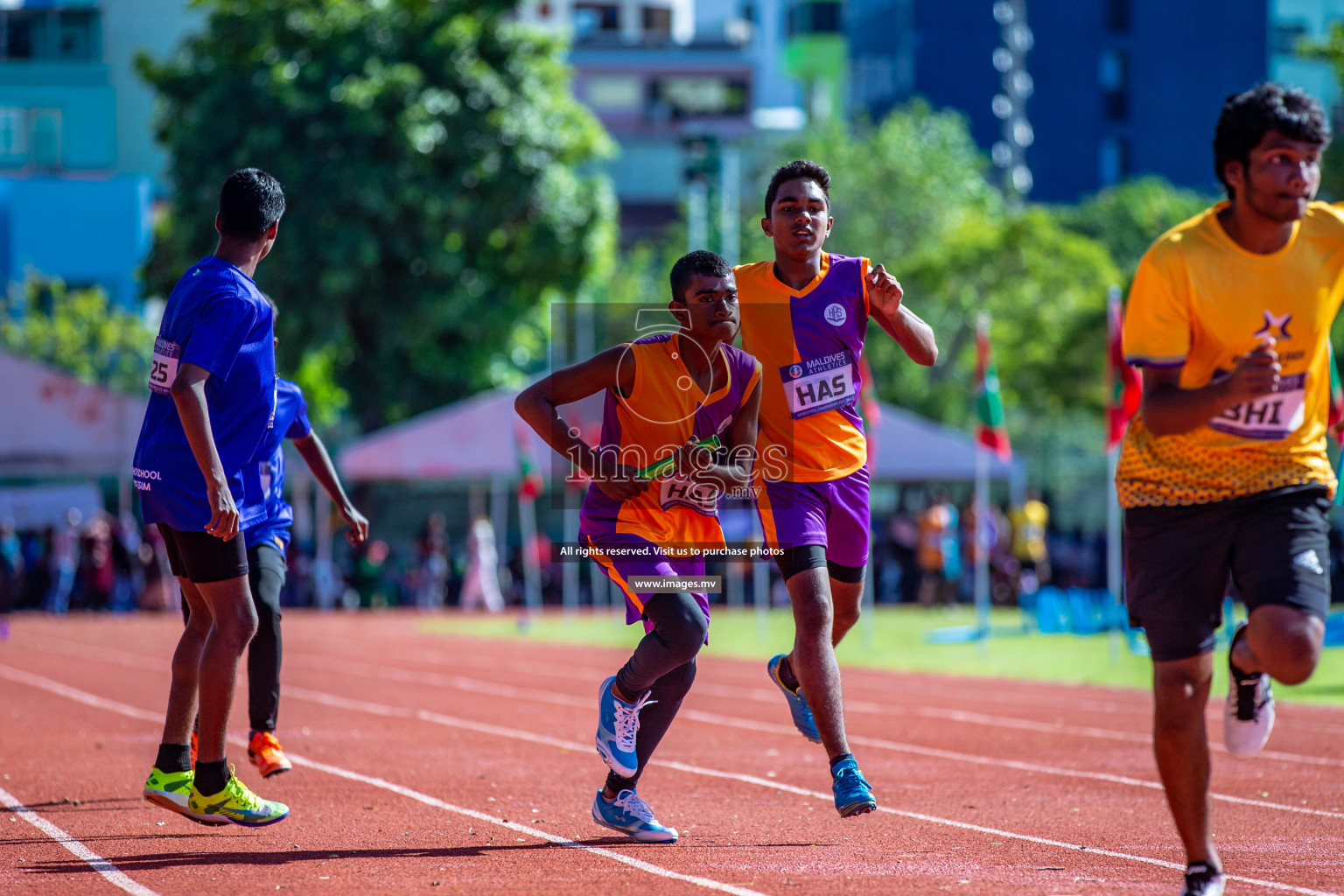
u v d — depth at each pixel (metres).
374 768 18.39
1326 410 10.16
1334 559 56.41
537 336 76.56
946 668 34.25
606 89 148.88
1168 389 9.66
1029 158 132.50
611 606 60.81
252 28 69.62
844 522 13.45
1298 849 12.95
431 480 81.38
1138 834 13.80
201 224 68.75
